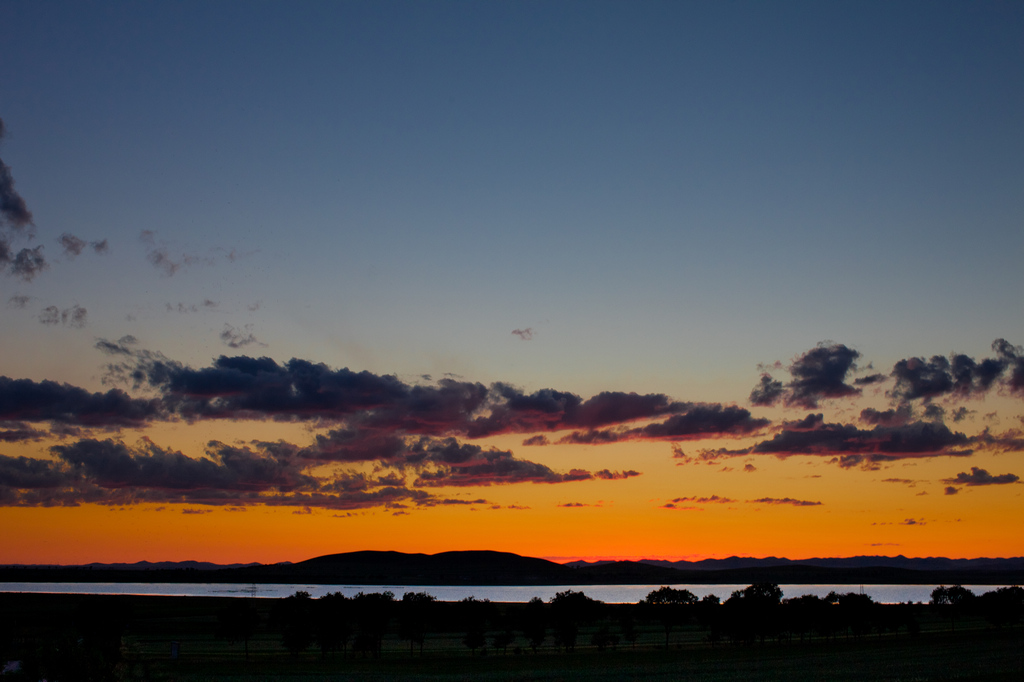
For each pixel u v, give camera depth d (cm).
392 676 9731
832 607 17438
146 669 9256
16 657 7725
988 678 8038
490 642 17238
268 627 19338
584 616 17512
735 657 12725
